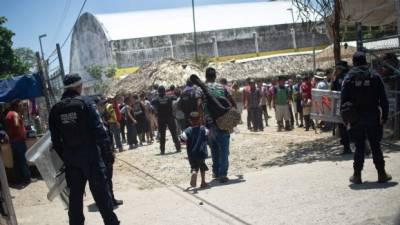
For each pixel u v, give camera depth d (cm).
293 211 626
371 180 735
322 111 1080
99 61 6031
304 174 850
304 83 1658
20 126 1186
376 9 1468
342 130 998
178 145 1491
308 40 6494
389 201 614
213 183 899
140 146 1808
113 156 775
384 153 957
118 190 966
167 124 1471
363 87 692
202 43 6019
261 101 2033
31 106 1838
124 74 5619
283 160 1081
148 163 1311
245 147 1391
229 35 6153
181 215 681
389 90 1159
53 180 756
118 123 1683
